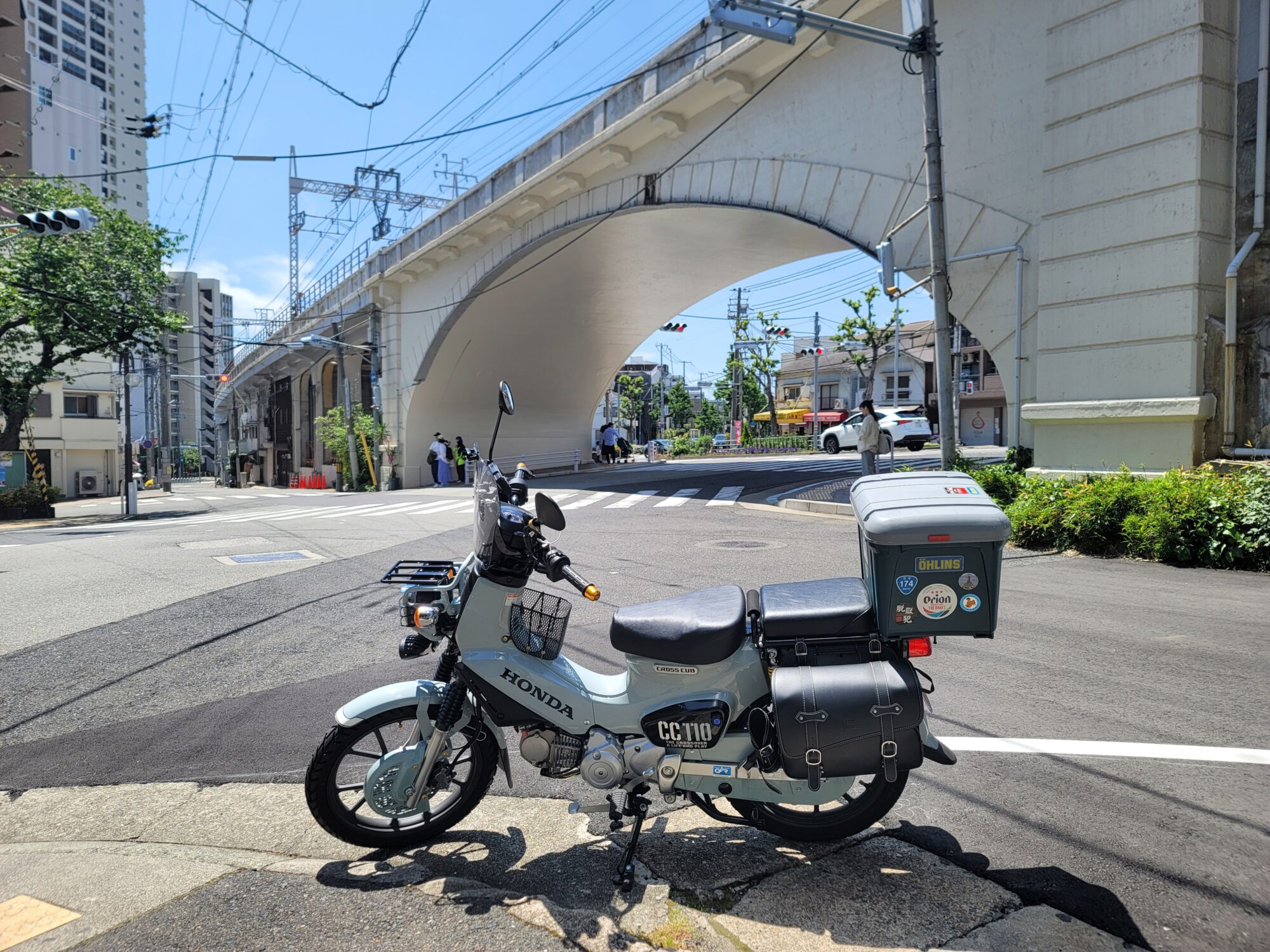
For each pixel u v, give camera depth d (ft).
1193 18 33.68
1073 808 11.29
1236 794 11.54
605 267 88.07
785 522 44.01
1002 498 37.60
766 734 9.70
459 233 87.61
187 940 8.86
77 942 8.84
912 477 10.21
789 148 53.57
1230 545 27.68
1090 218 37.32
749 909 9.22
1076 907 9.03
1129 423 36.04
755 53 51.55
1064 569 28.58
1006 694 15.81
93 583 30.91
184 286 325.42
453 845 11.03
